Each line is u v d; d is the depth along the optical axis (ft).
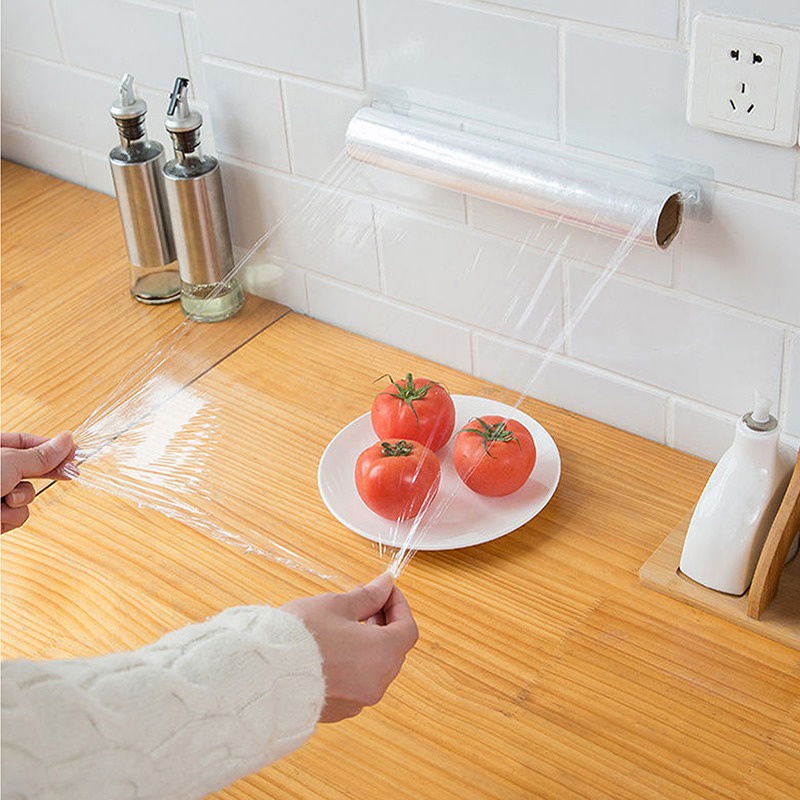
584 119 3.51
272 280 4.56
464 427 3.69
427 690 3.20
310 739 3.08
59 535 3.75
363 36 3.84
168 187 4.31
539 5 3.40
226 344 4.40
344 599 2.55
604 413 4.00
